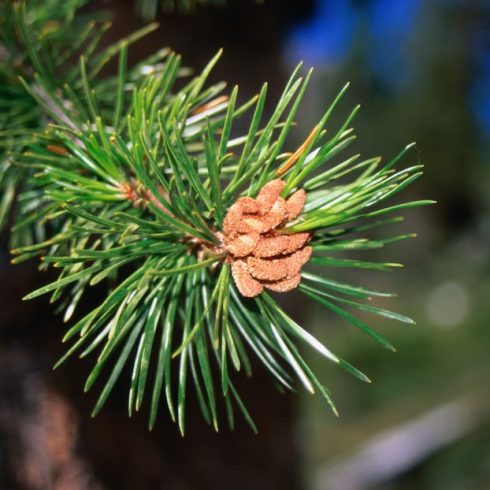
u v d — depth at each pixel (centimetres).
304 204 24
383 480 149
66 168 27
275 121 22
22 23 28
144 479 58
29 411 55
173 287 24
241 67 62
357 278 272
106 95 30
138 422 58
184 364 23
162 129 22
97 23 52
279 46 66
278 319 24
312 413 180
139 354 23
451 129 295
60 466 56
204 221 23
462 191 310
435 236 320
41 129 29
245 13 61
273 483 65
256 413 64
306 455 75
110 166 25
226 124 22
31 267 51
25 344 54
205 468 61
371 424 171
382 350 203
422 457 155
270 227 22
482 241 320
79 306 51
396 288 299
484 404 167
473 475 149
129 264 44
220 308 23
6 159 29
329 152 23
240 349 24
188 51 59
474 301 268
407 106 295
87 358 56
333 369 196
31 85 30
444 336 213
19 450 55
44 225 30
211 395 22
